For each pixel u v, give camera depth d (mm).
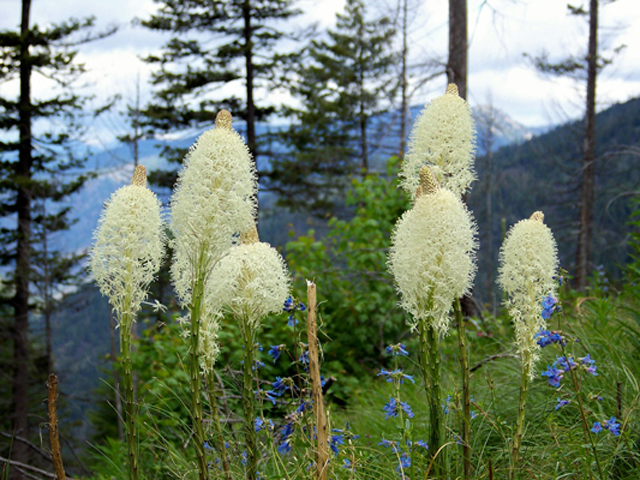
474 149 2723
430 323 2293
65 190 17266
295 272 8047
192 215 2061
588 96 15836
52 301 17172
